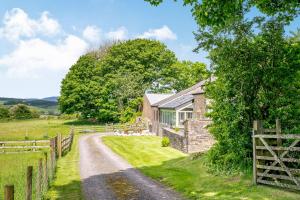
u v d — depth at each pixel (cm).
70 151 3359
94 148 3600
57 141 2889
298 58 1677
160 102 5725
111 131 6375
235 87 1755
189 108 4616
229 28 1712
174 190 1584
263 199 1276
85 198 1461
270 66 1694
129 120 7419
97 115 8031
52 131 5831
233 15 1487
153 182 1788
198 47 1823
